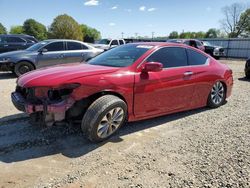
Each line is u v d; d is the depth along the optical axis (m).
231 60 24.75
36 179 2.82
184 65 4.82
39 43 10.20
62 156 3.33
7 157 3.27
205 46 23.94
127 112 3.98
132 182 2.80
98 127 3.58
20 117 4.73
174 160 3.28
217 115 5.15
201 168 3.10
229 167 3.12
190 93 4.89
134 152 3.47
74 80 3.48
